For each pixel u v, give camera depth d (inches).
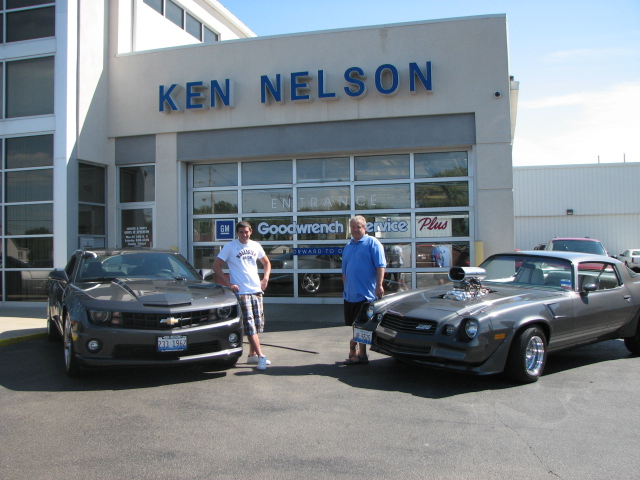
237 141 441.4
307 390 198.7
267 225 447.5
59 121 426.0
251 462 133.0
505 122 397.1
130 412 171.8
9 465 130.9
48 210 428.8
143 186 466.3
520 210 1216.2
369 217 430.0
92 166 457.7
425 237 419.8
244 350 274.1
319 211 438.6
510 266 263.6
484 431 155.4
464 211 413.4
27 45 438.3
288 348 277.7
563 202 1200.2
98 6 460.8
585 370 231.9
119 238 469.1
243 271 233.9
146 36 532.1
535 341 210.4
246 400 185.5
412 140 411.2
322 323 358.0
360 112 418.6
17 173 437.7
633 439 149.2
